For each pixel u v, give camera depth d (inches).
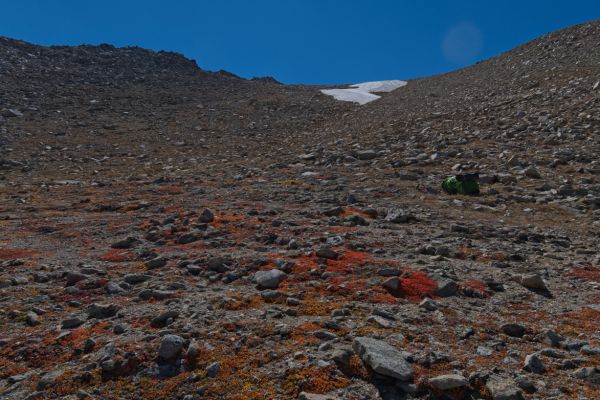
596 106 1200.2
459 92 2133.4
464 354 284.8
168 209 727.7
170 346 283.9
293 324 322.0
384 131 1481.3
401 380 251.3
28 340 313.9
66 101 2217.0
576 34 2509.8
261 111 2345.0
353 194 789.2
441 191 808.3
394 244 518.9
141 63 3312.0
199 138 1765.5
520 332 315.9
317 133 1759.4
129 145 1615.4
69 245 557.6
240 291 388.8
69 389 260.4
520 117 1302.9
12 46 3016.7
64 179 1130.0
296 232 561.3
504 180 837.8
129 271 449.4
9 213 751.7
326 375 260.1
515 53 2770.7
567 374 264.1
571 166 887.1
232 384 257.6
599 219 644.7
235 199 793.6
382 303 361.7
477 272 439.8
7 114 1875.0
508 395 237.9
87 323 339.6
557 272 448.5
